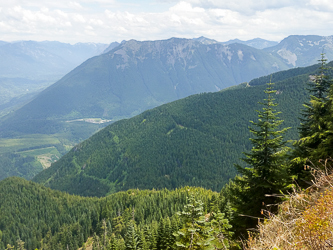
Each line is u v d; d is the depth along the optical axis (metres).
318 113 20.03
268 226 6.29
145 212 115.38
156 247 39.62
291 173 17.75
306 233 4.93
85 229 127.12
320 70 23.31
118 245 45.34
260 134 15.38
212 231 9.84
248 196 15.73
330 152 15.67
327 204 5.30
